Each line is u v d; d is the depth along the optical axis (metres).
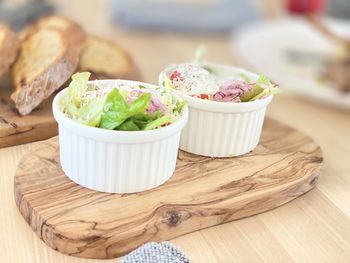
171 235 0.26
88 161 0.27
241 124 0.32
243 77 0.37
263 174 0.31
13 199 0.29
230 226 0.28
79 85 0.29
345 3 0.91
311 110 0.52
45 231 0.25
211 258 0.25
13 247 0.25
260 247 0.26
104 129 0.26
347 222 0.29
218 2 0.84
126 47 0.70
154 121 0.27
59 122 0.27
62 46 0.36
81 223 0.25
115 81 0.31
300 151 0.35
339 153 0.40
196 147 0.33
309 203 0.31
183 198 0.28
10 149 0.34
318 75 0.61
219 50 0.74
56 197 0.27
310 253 0.26
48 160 0.31
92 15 0.86
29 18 0.65
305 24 0.79
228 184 0.30
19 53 0.40
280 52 0.69
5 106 0.37
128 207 0.27
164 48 0.71
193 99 0.32
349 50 0.62
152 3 0.81
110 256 0.25
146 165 0.28
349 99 0.53
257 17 0.86
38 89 0.35
